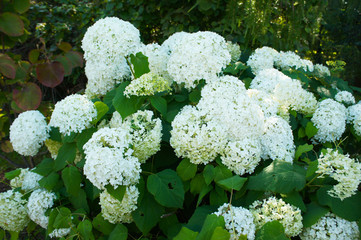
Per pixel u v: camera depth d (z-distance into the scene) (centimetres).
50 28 497
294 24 333
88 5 532
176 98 206
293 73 257
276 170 156
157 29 512
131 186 158
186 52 193
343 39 504
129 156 155
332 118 203
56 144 229
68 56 281
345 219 149
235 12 320
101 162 142
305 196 173
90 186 195
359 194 155
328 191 151
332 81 279
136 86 177
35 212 189
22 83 265
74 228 173
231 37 394
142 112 180
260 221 149
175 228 163
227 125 171
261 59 264
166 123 201
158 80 183
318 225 152
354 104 252
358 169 144
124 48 211
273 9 324
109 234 175
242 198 173
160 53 219
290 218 144
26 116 202
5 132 315
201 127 165
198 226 153
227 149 165
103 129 160
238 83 187
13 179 230
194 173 170
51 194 194
